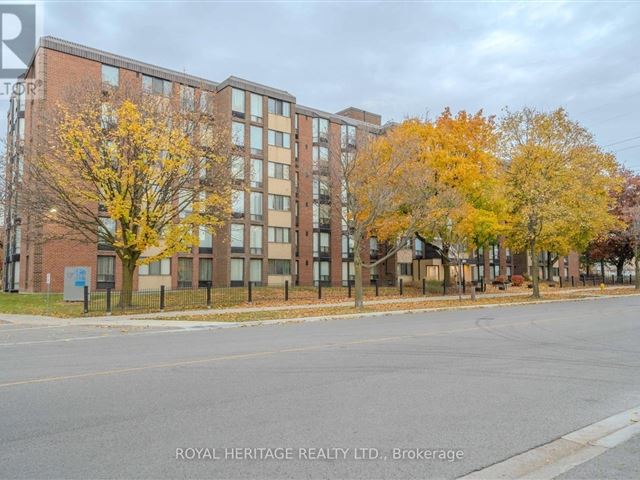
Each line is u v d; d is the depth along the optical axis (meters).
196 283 34.78
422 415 5.70
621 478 4.18
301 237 41.88
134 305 21.64
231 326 16.23
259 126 38.16
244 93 37.44
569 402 6.29
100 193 19.95
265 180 37.91
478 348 10.46
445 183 28.27
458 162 28.39
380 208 22.59
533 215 29.48
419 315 19.70
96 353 10.41
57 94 28.62
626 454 4.71
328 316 18.72
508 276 56.56
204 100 24.53
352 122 44.66
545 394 6.65
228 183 22.27
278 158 39.31
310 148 42.81
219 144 22.14
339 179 24.12
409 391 6.76
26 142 29.06
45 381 7.53
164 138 19.34
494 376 7.71
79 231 21.73
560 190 29.14
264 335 13.32
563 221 29.66
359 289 22.70
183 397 6.47
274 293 27.64
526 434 5.15
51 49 28.91
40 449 4.68
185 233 21.08
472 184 28.56
